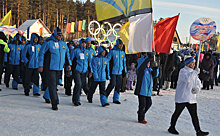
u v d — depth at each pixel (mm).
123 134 4215
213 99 8789
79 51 6707
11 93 7867
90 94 7102
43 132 4082
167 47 6426
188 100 4328
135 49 5680
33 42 7648
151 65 5051
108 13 6168
